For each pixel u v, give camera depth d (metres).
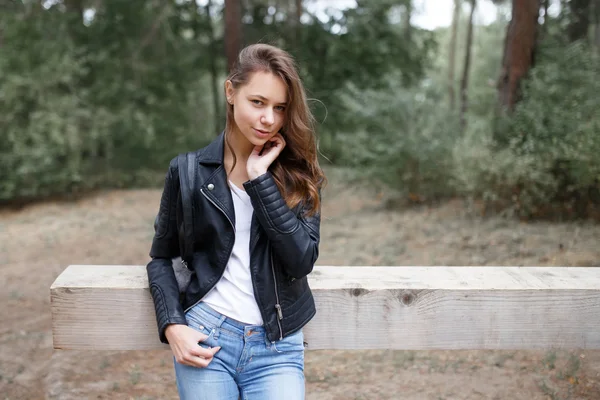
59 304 1.86
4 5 13.23
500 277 2.02
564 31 11.06
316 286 1.91
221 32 17.19
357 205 9.69
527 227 6.85
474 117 9.34
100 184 13.33
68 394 3.36
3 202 11.79
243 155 1.71
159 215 1.75
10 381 3.60
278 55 1.61
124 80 14.52
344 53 15.11
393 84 9.58
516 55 8.58
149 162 15.05
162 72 15.19
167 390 3.40
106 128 12.70
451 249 6.28
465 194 8.30
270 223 1.59
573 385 3.01
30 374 3.72
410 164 9.02
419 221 7.87
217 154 1.69
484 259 5.75
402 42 15.78
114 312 1.87
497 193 7.61
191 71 15.90
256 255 1.66
